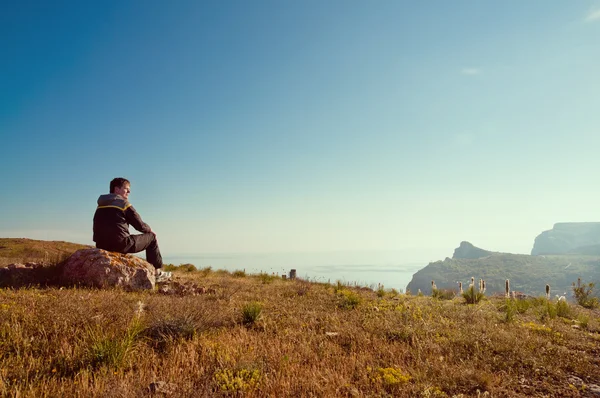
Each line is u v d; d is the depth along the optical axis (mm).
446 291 16656
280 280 16594
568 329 8953
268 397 4008
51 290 7699
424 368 5211
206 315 6652
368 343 6293
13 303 6086
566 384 5129
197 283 11727
